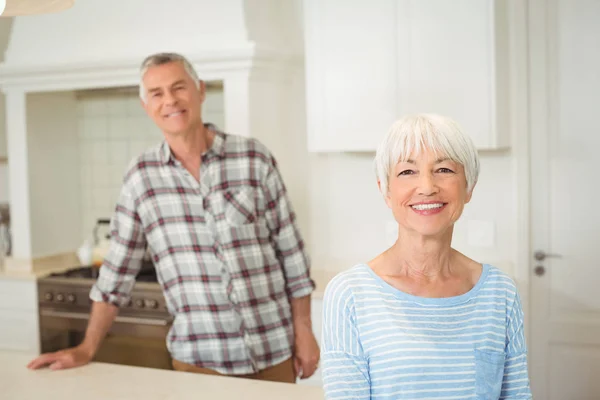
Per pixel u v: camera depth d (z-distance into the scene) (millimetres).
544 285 3209
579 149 3121
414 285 1232
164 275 2275
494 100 2900
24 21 3725
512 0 3104
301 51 3484
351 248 3502
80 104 4223
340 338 1224
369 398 1205
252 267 2236
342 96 3152
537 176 3186
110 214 4219
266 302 2258
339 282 1255
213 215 2207
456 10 2928
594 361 3141
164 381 1770
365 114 3115
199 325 2225
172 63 2182
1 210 4137
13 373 1878
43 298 3598
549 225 3186
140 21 3449
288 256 2354
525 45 3119
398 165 1205
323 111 3197
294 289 2354
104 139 4184
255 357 2215
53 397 1657
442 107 2980
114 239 2305
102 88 3947
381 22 3055
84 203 4281
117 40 3500
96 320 2268
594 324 3129
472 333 1208
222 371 2211
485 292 1239
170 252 2246
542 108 3150
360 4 3088
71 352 1987
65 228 4188
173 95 2152
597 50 3064
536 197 3193
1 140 4117
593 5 3059
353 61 3117
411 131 1188
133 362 3355
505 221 3213
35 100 3928
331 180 3518
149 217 2254
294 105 3535
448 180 1187
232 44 3230
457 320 1211
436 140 1177
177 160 2211
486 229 3244
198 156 2223
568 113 3125
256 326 2223
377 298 1223
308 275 2377
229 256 2203
